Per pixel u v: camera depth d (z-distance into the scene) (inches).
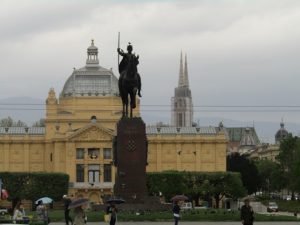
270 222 4643.2
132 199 4397.1
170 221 4360.2
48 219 4286.4
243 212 3011.8
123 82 4471.0
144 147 4407.0
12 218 4138.8
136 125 4404.5
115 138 4471.0
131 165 4397.1
